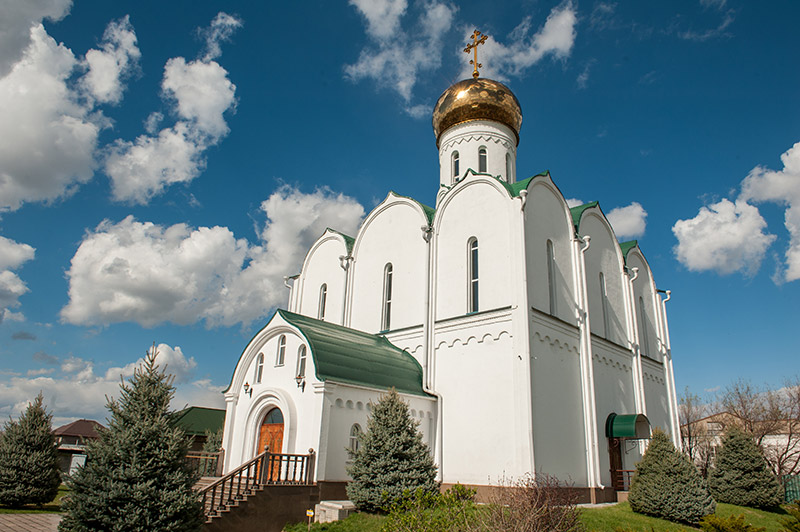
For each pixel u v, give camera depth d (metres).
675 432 31.28
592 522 16.91
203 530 14.40
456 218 24.17
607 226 29.25
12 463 20.50
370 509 16.69
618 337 27.36
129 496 12.00
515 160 30.25
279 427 20.27
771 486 23.92
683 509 17.70
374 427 17.67
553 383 20.92
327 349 20.14
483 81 29.77
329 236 31.00
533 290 21.38
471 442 20.53
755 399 47.81
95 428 13.15
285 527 16.34
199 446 41.81
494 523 11.22
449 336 22.55
